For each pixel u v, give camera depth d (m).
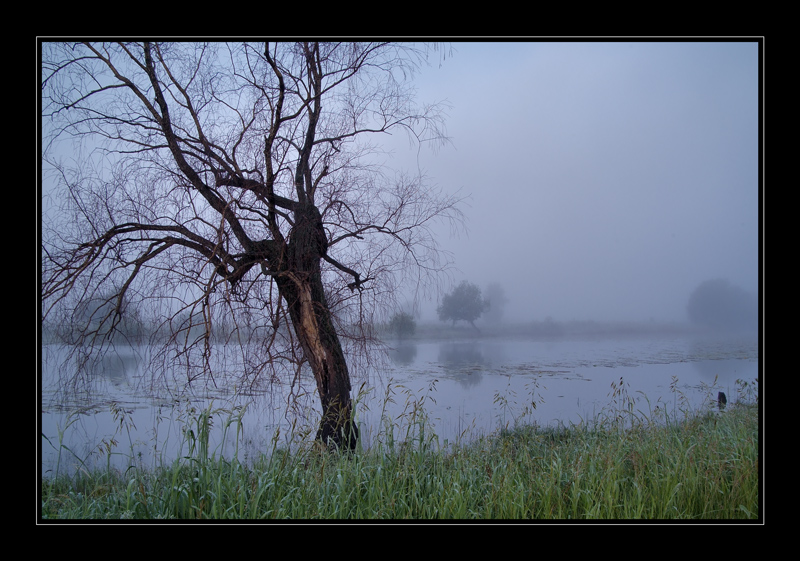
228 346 6.46
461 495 4.17
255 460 4.92
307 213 6.79
